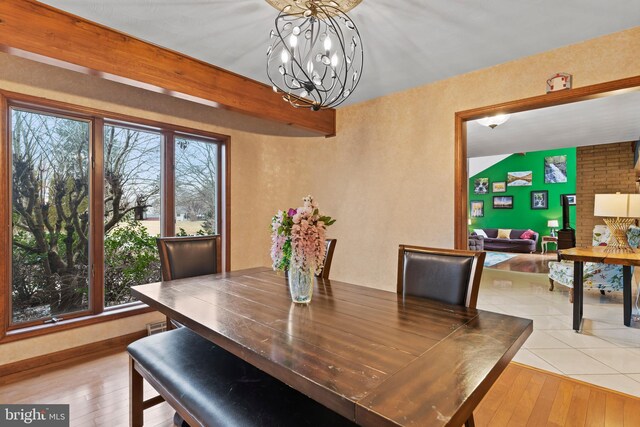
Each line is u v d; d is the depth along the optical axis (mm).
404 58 2498
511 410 1871
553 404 1925
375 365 935
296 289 1561
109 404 1912
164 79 2359
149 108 2900
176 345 1636
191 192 3297
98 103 2613
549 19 1985
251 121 3658
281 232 1598
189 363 1459
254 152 3684
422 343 1089
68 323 2477
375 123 3377
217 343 1198
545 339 2871
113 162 2809
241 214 3564
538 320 3377
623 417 1795
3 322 2215
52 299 2484
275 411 1124
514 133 4895
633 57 2074
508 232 9750
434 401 758
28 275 2385
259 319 1336
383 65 2619
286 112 3203
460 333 1179
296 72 2725
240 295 1716
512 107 2541
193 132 3203
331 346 1069
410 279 1757
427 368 916
